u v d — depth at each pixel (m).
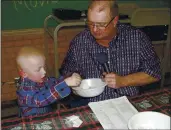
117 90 1.40
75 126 0.99
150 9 2.14
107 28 1.26
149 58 1.41
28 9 2.42
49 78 1.35
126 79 1.34
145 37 1.43
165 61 2.48
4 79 2.49
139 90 1.53
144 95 1.23
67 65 1.49
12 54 2.46
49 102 1.16
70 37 2.61
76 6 2.57
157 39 2.42
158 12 2.19
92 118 1.04
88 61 1.42
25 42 2.47
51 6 2.49
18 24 2.42
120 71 1.42
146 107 1.12
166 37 2.44
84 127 0.98
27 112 1.18
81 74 1.45
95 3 1.23
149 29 2.35
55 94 1.16
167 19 2.24
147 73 1.37
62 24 2.00
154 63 1.41
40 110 1.21
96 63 1.42
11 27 2.41
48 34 2.43
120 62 1.41
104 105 1.14
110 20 1.25
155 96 1.22
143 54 1.41
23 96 1.16
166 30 2.41
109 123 1.00
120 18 2.17
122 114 1.06
